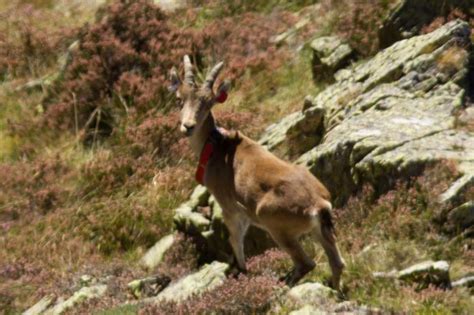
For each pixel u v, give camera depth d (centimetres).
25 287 3148
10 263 3359
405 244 2456
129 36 4750
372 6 4331
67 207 3716
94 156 4016
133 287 2844
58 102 4562
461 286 2234
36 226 3634
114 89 4409
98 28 4781
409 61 3350
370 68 3562
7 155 4347
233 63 4547
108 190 3731
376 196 2695
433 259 2392
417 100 3138
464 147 2695
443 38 3347
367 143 2753
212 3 5219
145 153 3881
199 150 2614
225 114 3972
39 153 4278
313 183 2303
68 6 5772
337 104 3397
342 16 4509
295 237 2308
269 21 4925
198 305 2173
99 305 2723
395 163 2628
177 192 3566
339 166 2836
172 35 4778
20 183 3928
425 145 2708
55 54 5147
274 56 4528
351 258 2444
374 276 2312
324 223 2238
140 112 4262
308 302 2127
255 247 2912
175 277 2912
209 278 2622
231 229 2578
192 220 3109
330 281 2405
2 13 5747
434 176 2559
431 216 2489
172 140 3909
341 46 4222
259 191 2342
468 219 2444
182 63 4572
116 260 3278
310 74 4316
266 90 4319
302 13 4878
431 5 3928
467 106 3062
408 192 2567
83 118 4400
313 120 3338
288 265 2594
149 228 3444
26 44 5219
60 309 2777
